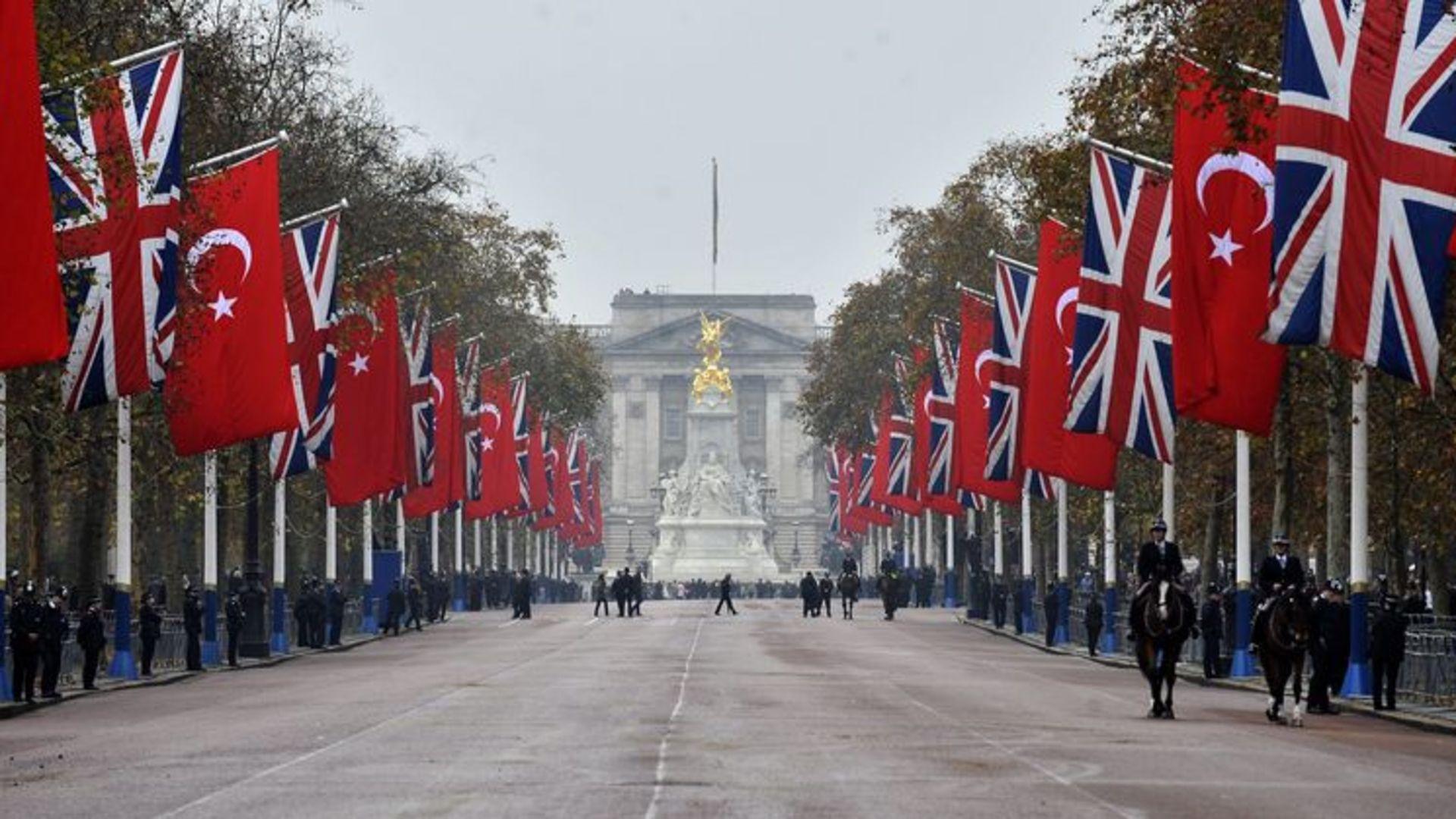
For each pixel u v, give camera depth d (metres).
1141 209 126.62
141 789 62.62
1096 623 165.12
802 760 70.75
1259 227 109.19
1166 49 126.19
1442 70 88.25
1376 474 149.88
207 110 154.75
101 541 149.50
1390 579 170.75
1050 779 64.88
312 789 61.62
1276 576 92.69
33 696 108.69
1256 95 107.38
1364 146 88.75
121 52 130.25
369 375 170.50
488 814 55.16
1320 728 89.94
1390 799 60.19
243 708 103.38
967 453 186.25
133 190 107.31
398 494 197.00
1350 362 123.12
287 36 178.12
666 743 77.31
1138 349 126.75
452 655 162.38
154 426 152.38
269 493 199.25
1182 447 165.50
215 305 128.12
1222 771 68.12
